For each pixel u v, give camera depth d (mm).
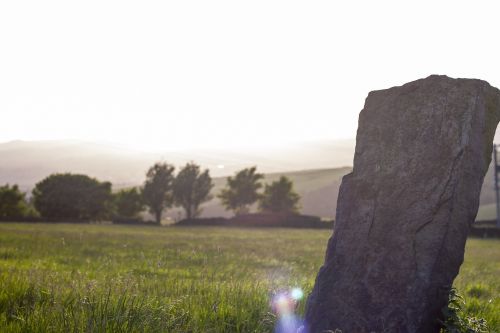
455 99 6078
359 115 6754
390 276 5879
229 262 20469
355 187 6457
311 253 28734
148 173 116688
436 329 5859
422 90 6273
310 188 184625
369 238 6141
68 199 112625
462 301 6160
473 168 6066
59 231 50250
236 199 122938
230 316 6969
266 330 6645
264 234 61719
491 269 21797
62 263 17922
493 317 7840
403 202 6070
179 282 10250
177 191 117312
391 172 6234
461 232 5996
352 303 5953
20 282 8391
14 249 22969
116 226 84250
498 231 68562
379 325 5738
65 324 5789
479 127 6117
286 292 8430
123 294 6949
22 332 5691
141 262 18609
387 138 6391
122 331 5672
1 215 106125
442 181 5934
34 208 120562
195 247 30156
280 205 119750
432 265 5789
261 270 17062
